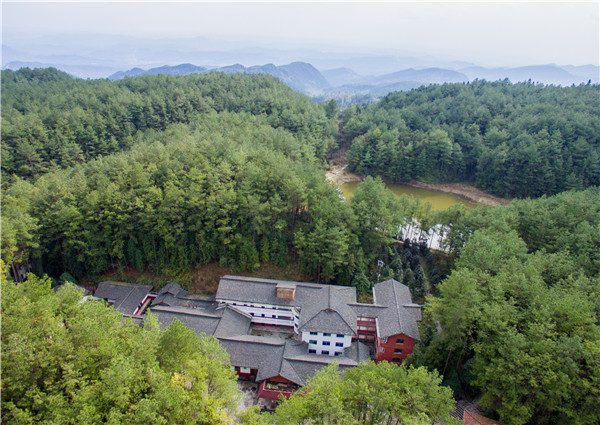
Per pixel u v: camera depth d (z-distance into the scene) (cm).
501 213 7069
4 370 2317
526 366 3550
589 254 5934
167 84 14850
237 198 6544
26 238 5656
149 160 7456
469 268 5400
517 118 13038
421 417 2866
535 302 4269
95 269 6625
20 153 8994
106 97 12862
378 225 6856
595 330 3719
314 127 13625
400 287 6031
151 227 6550
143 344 2950
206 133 9694
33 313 2802
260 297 5803
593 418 3341
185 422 2594
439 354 4497
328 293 5569
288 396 4400
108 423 2223
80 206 6372
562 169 11031
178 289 6362
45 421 2169
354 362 4809
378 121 14450
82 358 2623
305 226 6912
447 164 12900
